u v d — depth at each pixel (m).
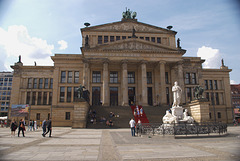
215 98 63.53
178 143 15.71
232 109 63.19
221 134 20.22
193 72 60.34
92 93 56.78
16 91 59.59
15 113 56.31
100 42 59.22
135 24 61.12
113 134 24.48
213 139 17.91
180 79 52.56
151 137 19.70
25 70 60.91
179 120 23.41
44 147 14.30
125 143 16.14
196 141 16.73
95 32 59.59
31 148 13.86
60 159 10.39
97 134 24.67
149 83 58.31
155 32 61.16
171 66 57.66
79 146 14.75
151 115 42.47
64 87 57.34
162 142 16.38
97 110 44.28
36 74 60.75
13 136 22.73
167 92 57.69
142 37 60.44
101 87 57.09
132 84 57.94
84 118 37.16
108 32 59.81
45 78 60.94
